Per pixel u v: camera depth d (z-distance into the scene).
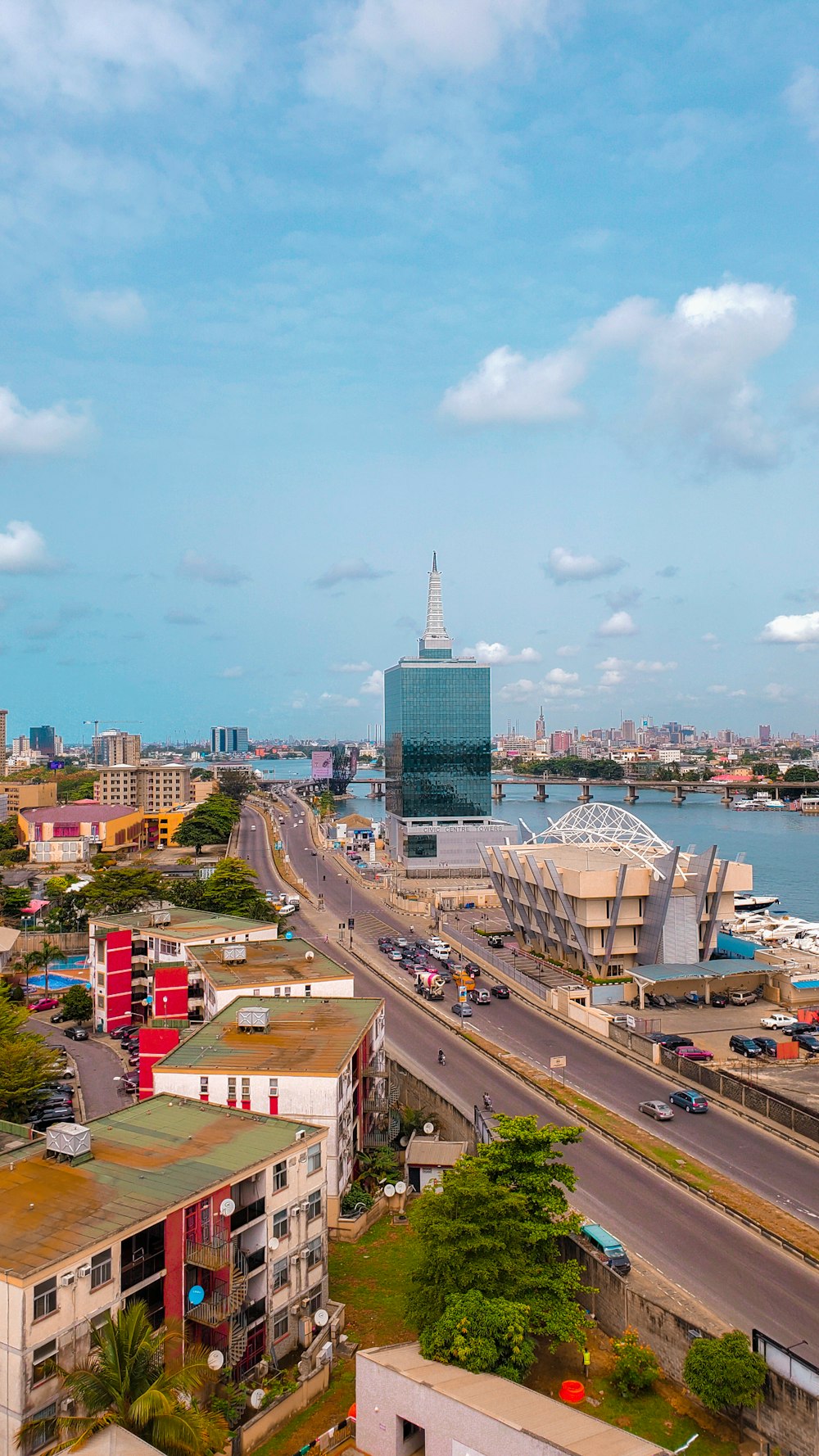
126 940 128.75
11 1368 41.47
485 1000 134.25
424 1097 99.19
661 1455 39.94
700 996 137.00
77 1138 54.62
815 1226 69.88
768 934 178.00
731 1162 81.19
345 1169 76.75
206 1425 42.00
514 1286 55.38
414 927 190.88
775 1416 49.50
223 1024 87.12
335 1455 47.25
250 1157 55.62
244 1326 53.56
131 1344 42.22
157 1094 72.12
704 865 141.62
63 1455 38.12
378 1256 70.00
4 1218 47.47
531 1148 64.75
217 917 135.62
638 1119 90.88
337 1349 57.53
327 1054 78.19
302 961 110.50
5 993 118.81
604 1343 60.25
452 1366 49.38
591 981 137.50
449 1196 58.34
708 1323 56.62
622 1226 69.50
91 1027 130.12
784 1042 110.56
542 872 150.00
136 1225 46.78
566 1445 39.94
